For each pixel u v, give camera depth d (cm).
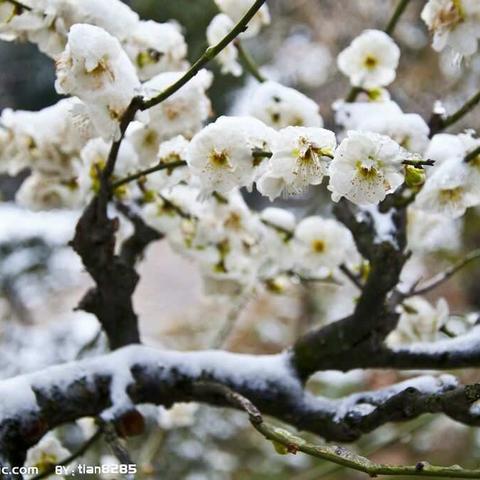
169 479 140
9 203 169
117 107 61
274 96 67
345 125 68
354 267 74
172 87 61
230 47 71
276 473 147
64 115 68
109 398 65
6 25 64
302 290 166
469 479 57
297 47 215
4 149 69
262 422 59
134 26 65
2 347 137
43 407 64
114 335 68
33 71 238
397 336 72
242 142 61
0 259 146
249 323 178
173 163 64
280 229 72
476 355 66
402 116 65
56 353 137
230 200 70
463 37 64
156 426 119
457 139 65
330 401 66
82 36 61
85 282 156
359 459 58
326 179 73
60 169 69
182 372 66
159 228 70
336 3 194
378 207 67
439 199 64
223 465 144
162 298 179
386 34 70
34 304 149
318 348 67
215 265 72
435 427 137
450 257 162
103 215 65
